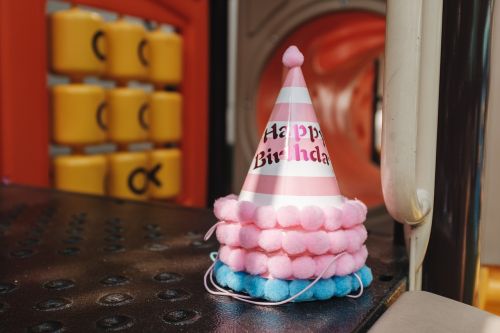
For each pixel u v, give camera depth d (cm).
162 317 43
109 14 199
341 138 236
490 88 57
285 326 42
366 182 212
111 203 95
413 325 42
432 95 50
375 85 257
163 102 176
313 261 46
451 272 59
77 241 68
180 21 179
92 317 43
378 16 161
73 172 147
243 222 47
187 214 86
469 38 57
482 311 45
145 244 67
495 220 65
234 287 48
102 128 154
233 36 219
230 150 222
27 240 69
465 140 57
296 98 51
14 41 129
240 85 182
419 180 52
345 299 48
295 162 48
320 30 181
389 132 46
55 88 146
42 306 46
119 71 160
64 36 144
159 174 179
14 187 113
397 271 57
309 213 45
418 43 44
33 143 135
